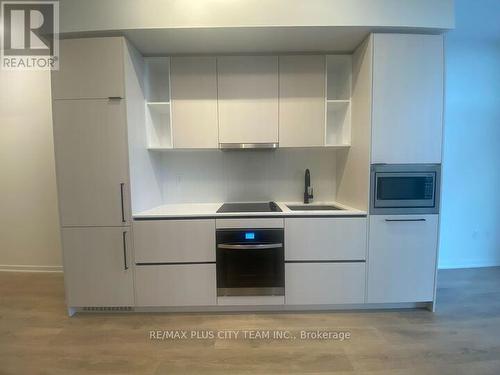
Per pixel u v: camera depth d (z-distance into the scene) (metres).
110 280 1.94
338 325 1.83
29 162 2.77
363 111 1.95
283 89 2.13
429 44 1.85
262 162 2.54
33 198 2.80
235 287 1.96
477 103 2.67
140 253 1.94
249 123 2.15
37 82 2.69
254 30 1.77
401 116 1.87
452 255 2.80
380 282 1.97
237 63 2.12
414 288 1.97
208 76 2.12
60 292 2.35
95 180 1.88
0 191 2.81
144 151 2.12
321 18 1.73
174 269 1.95
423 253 1.95
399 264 1.96
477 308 2.04
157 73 2.31
